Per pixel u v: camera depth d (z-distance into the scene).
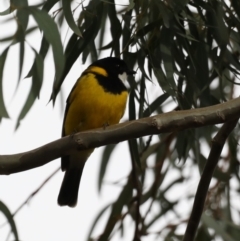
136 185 10.65
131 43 8.95
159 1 8.45
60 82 8.72
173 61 8.55
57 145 6.93
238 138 11.25
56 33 7.60
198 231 11.27
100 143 6.92
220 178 11.15
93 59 9.65
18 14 7.61
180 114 6.71
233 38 9.09
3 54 8.23
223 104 6.73
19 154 6.99
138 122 6.80
